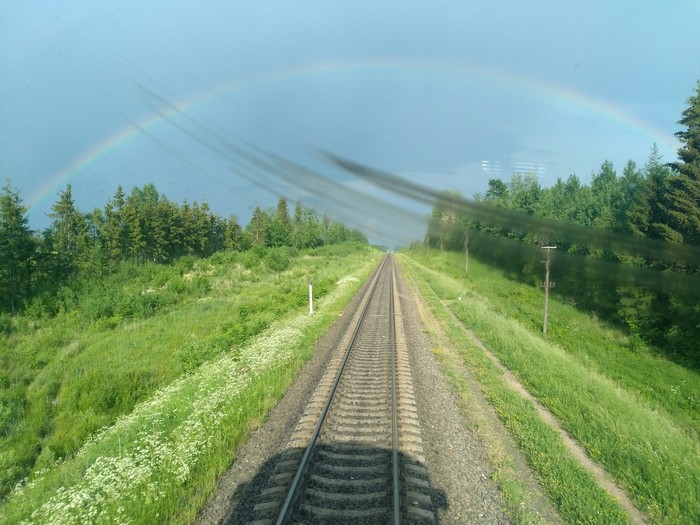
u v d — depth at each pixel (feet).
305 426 27.73
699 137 68.33
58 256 131.44
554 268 100.12
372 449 25.43
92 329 79.61
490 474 23.82
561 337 72.49
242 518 19.36
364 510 19.79
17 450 37.68
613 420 31.65
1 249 102.27
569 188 139.95
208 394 33.73
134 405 44.16
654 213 78.69
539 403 36.88
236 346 53.57
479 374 42.24
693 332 65.36
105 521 19.56
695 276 67.10
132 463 23.56
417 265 170.91
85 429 39.73
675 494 23.03
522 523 19.40
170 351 61.41
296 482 21.07
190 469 23.20
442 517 19.77
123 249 173.58
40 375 56.18
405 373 39.81
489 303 98.48
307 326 57.93
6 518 23.49
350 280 119.03
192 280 121.70
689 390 49.62
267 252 178.40
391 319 66.33
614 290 83.71
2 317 84.43
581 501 21.57
